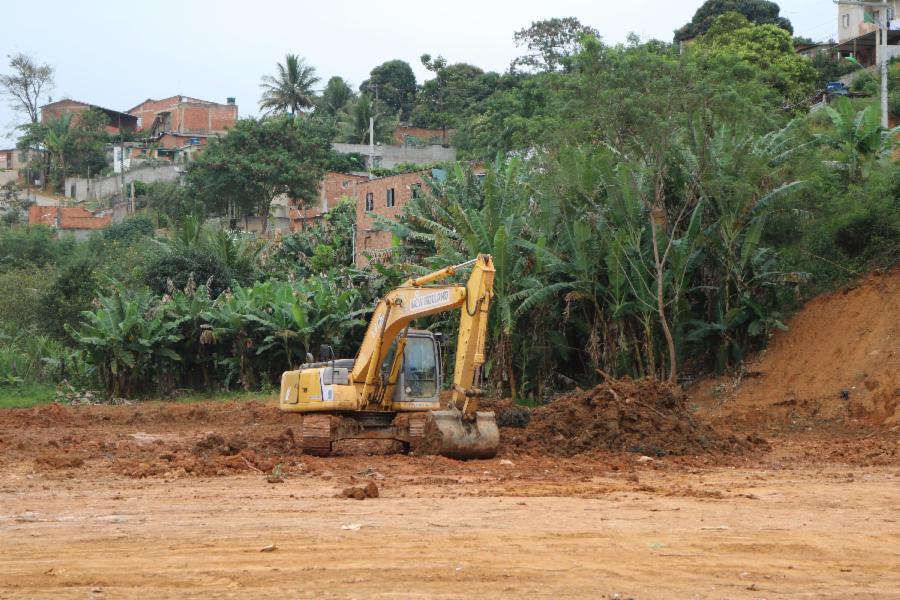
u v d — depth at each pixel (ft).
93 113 344.49
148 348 118.52
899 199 94.12
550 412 66.33
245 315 117.39
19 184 341.82
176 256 152.76
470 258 94.58
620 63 84.53
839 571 26.09
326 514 35.76
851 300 88.89
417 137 301.84
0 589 24.00
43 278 171.01
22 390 126.52
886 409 74.33
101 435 79.36
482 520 34.04
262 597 22.77
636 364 92.48
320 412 59.62
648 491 42.39
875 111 98.07
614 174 87.76
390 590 23.36
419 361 59.88
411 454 57.93
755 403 83.82
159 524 33.60
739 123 87.66
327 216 180.96
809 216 89.86
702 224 90.74
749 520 34.45
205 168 228.22
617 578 24.77
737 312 89.30
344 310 118.01
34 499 40.60
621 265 87.51
